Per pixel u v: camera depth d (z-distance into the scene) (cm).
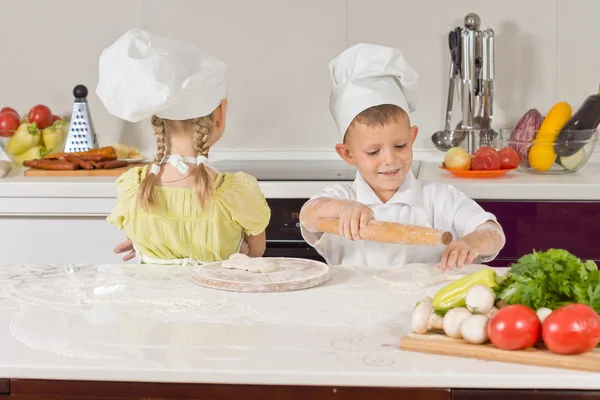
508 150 250
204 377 96
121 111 169
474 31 265
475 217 174
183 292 134
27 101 302
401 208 182
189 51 170
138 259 180
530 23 280
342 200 163
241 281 135
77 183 247
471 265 153
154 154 300
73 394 99
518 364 96
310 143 295
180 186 173
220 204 174
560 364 94
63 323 116
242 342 106
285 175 254
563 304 103
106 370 97
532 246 235
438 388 93
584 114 248
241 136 296
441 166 256
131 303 127
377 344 105
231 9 290
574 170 250
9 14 298
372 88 171
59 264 159
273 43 290
